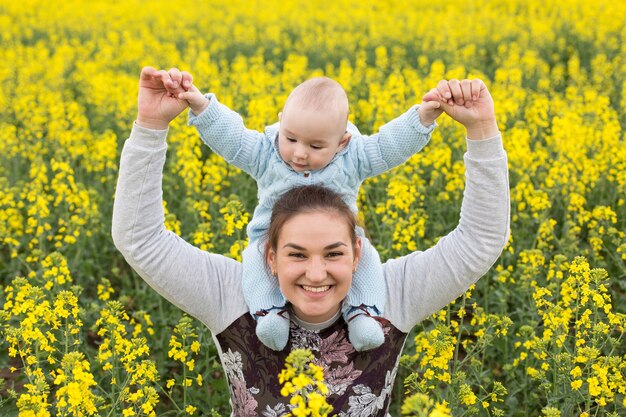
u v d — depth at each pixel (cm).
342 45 1375
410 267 333
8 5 1709
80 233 625
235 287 328
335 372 315
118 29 1561
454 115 308
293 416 311
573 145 700
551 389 458
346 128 326
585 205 700
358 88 1062
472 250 319
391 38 1412
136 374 406
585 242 683
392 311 327
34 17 1648
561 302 467
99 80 975
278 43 1405
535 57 1266
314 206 296
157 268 315
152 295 573
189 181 674
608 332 461
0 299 583
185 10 1680
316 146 315
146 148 305
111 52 1298
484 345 460
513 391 475
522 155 674
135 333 477
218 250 600
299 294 300
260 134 333
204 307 326
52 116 852
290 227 296
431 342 414
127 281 622
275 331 304
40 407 344
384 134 326
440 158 674
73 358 354
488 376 488
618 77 1105
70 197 638
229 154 329
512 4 1730
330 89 317
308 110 309
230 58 1384
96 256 645
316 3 1817
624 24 1459
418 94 890
